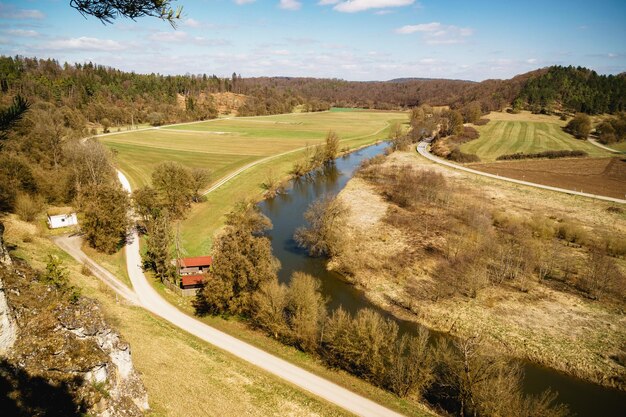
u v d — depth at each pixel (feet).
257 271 163.53
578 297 185.98
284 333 151.84
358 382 134.62
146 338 134.31
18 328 75.97
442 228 263.29
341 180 406.41
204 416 101.86
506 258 214.28
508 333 163.22
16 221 214.90
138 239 241.76
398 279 205.16
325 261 228.63
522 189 345.31
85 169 279.08
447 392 129.59
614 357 149.28
